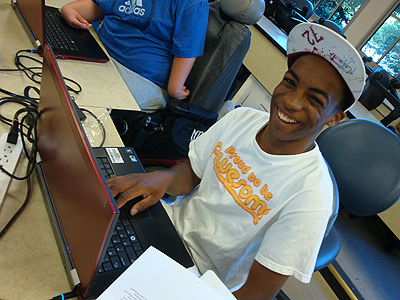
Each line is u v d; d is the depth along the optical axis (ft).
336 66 1.98
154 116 4.87
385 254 7.14
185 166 3.25
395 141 3.61
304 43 2.15
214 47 4.80
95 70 3.98
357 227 7.59
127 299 1.55
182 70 4.62
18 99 2.88
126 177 2.54
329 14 8.30
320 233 2.17
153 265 1.71
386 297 6.12
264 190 2.54
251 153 2.69
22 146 2.48
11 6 4.39
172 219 3.19
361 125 3.82
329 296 5.75
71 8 4.50
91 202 1.50
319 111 2.11
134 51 4.68
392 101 6.34
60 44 3.93
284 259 2.17
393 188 3.53
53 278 1.87
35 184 2.36
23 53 3.56
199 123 5.05
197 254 2.91
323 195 2.25
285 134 2.30
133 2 4.42
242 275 2.90
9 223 2.01
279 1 7.24
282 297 4.80
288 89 2.22
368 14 7.47
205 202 2.91
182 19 4.37
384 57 7.46
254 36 7.25
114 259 2.02
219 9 4.80
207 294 1.65
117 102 3.59
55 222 2.08
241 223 2.64
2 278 1.75
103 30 4.79
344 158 3.84
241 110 3.03
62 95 1.85
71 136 1.73
